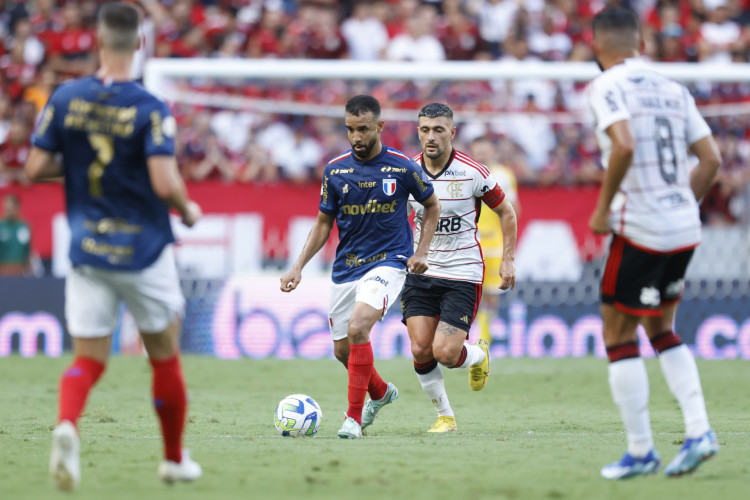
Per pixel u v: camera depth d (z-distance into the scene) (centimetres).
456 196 2444
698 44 6444
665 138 1603
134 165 1455
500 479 1588
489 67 5053
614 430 2375
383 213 2255
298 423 2211
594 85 1598
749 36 6538
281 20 6500
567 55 6369
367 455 1866
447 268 2458
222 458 1820
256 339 4903
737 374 4097
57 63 6347
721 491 1481
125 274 1441
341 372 4147
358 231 2270
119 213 1455
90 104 1458
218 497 1414
